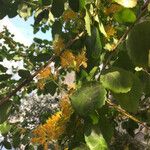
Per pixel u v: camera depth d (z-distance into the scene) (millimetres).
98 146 512
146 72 607
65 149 572
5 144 1112
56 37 688
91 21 640
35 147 1096
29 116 1821
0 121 618
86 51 641
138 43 540
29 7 789
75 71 632
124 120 1049
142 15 595
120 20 628
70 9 668
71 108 570
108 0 647
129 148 1244
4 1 777
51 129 580
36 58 770
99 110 547
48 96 2012
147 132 1301
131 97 532
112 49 615
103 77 527
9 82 901
